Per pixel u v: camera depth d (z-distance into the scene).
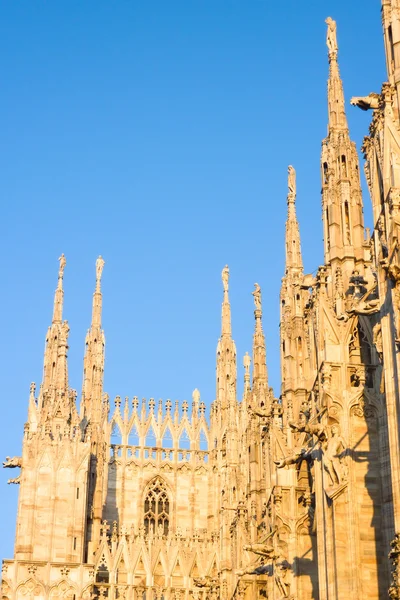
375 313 29.38
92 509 61.97
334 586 30.09
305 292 42.16
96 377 66.31
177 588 59.53
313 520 38.44
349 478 30.83
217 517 66.19
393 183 25.83
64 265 70.94
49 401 63.56
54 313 67.88
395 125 26.53
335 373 32.44
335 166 37.44
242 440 54.72
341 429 31.62
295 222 44.22
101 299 70.62
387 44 28.14
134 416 70.00
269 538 40.50
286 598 37.69
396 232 24.84
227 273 72.19
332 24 40.62
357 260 35.84
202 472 69.12
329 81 39.56
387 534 29.70
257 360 51.72
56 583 57.91
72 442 61.94
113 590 58.69
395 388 24.45
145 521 67.50
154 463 68.75
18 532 59.22
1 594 57.06
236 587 48.22
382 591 29.53
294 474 39.38
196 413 70.88
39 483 60.59
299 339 41.50
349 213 36.53
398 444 23.83
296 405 40.53
